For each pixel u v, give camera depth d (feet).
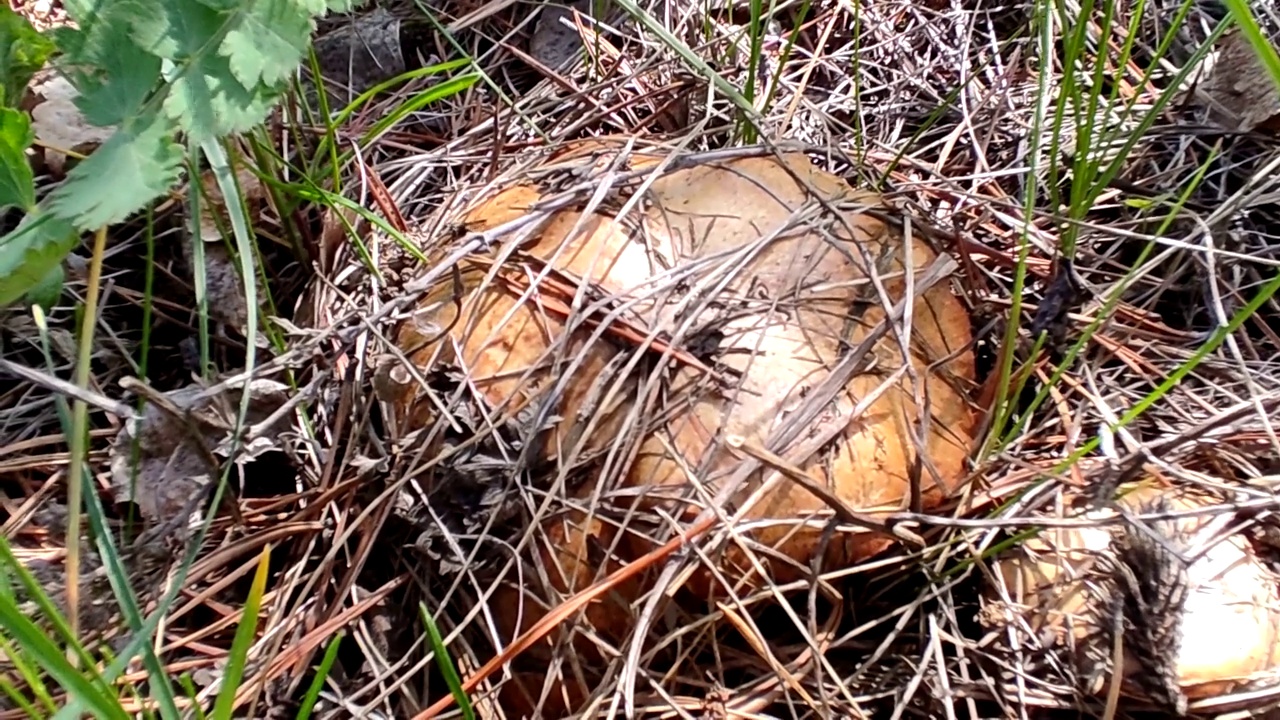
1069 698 1.41
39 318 1.34
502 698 1.43
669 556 1.38
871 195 1.52
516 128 1.73
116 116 1.27
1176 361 1.59
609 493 1.40
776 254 1.46
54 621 1.23
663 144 1.57
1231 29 1.69
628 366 1.41
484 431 1.42
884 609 1.46
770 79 1.80
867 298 1.45
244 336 1.55
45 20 1.65
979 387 1.50
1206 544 1.41
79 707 1.21
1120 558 1.38
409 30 1.82
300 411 1.50
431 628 1.31
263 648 1.43
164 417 1.44
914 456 1.41
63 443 1.51
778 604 1.42
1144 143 1.70
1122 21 1.79
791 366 1.41
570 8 1.85
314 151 1.66
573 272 1.45
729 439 1.39
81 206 1.25
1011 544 1.40
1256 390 1.53
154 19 1.26
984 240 1.65
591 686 1.41
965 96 1.78
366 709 1.41
